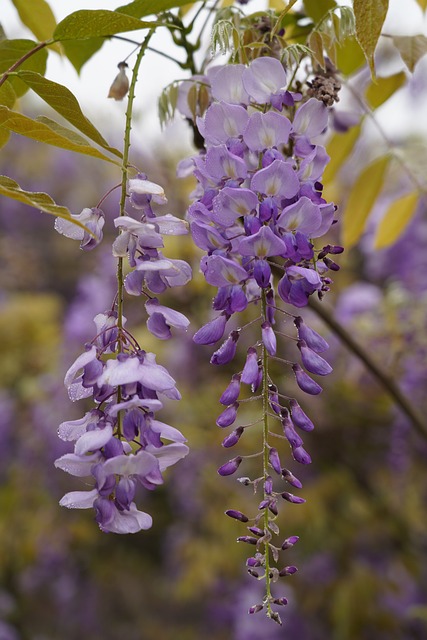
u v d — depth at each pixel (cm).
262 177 61
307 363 61
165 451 60
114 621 260
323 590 177
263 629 195
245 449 174
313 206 61
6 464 235
